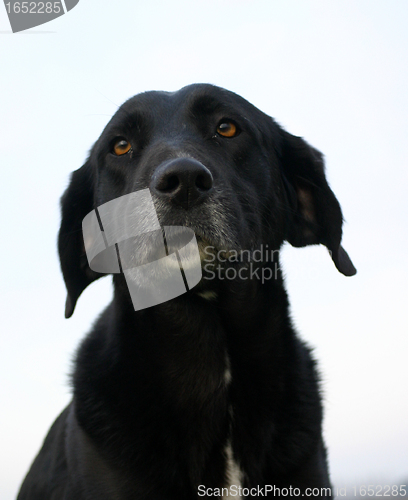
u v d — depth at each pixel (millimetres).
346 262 1679
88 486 1588
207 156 1587
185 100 1635
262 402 1603
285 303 1643
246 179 1629
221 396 1598
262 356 1609
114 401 1599
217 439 1593
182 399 1595
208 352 1603
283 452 1599
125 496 1574
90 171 1691
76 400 1620
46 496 1684
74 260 1686
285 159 1700
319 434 1621
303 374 1636
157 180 1540
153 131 1623
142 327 1606
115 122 1644
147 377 1601
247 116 1651
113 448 1586
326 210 1681
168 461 1583
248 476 1590
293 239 1700
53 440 1724
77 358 1648
